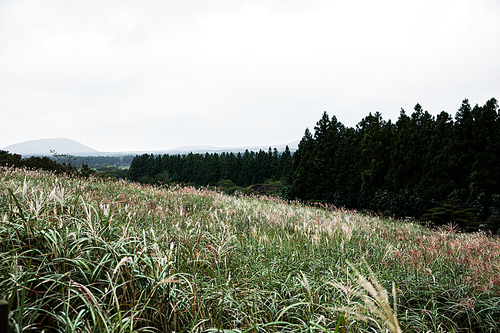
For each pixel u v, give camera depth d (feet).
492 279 13.05
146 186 39.52
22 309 5.53
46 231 8.32
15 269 6.53
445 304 12.39
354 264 14.42
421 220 58.85
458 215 55.67
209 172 232.12
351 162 97.55
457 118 83.61
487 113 73.41
